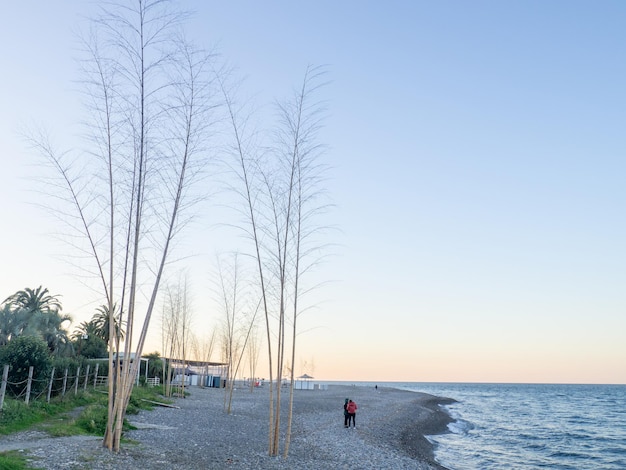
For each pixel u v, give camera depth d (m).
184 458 16.38
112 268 16.94
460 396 129.50
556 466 28.78
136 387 39.91
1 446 14.71
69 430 18.20
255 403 46.81
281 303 20.27
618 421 59.38
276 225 21.02
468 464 27.80
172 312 51.31
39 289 47.06
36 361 23.58
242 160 21.31
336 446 25.22
